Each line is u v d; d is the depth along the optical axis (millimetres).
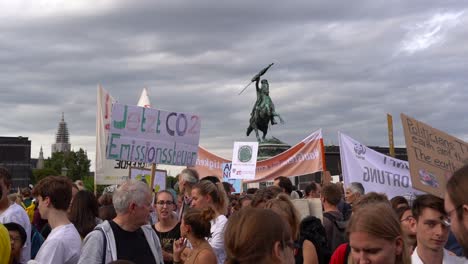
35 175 108312
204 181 7094
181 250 6227
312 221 5906
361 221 3441
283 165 17547
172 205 7426
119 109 9992
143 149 10273
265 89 34562
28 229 6621
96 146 12828
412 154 6395
